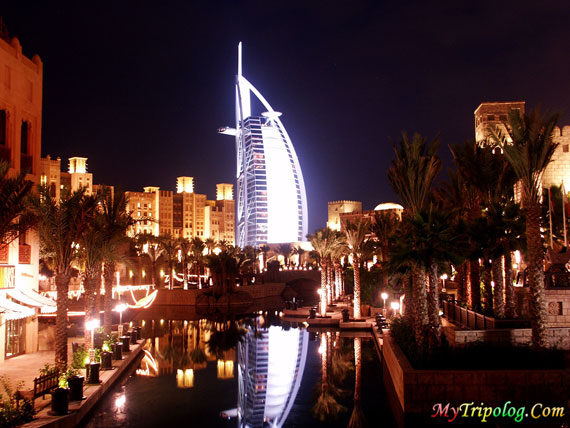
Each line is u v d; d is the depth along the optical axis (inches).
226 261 3545.8
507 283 1170.0
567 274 1120.8
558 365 879.7
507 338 1015.0
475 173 1277.1
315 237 2365.9
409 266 1062.4
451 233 1019.3
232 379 1181.1
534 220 948.0
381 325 1724.9
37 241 1352.1
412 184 1155.9
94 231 1177.4
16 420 682.2
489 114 2792.8
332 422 855.7
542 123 949.2
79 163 7367.1
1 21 1316.4
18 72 1288.1
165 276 4284.0
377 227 2110.0
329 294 2871.6
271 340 1802.4
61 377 885.8
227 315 2908.5
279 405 962.1
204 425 824.3
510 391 808.9
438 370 826.8
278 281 4872.0
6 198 855.7
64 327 984.3
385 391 1068.5
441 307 1594.5
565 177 2239.2
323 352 1534.2
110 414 877.2
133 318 2753.4
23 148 1352.1
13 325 1238.9
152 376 1206.9
